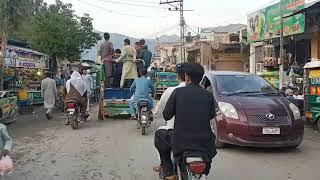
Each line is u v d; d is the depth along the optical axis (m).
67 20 31.39
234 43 41.19
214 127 10.20
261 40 27.30
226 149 10.02
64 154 9.62
